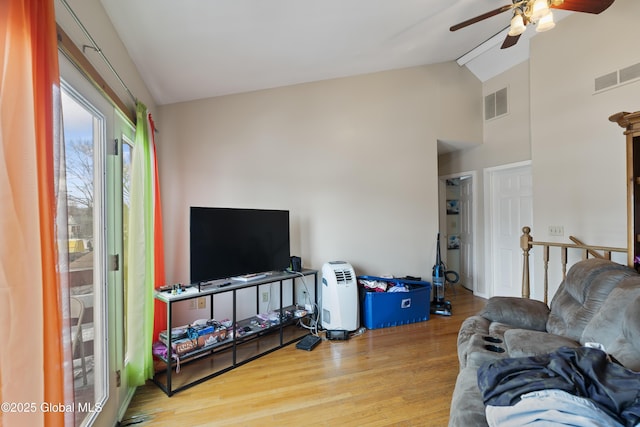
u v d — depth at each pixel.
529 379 1.14
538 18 1.99
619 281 1.63
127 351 2.04
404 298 3.34
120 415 1.77
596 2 1.90
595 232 2.79
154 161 2.47
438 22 2.78
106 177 1.69
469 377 1.44
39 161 0.85
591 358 1.17
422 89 3.87
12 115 0.78
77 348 1.50
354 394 1.99
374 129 3.67
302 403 1.90
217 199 3.20
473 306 3.96
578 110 2.91
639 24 2.50
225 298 3.16
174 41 2.14
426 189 3.84
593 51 2.80
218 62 2.55
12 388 0.78
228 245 2.56
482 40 3.46
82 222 1.53
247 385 2.12
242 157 3.27
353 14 2.33
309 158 3.46
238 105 3.27
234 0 1.85
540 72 3.25
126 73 2.09
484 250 4.30
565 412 0.94
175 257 3.07
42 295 0.85
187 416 1.79
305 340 2.84
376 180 3.67
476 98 4.20
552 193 3.15
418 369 2.32
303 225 3.44
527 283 2.78
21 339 0.80
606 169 2.71
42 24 0.88
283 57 2.73
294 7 2.06
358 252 3.60
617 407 0.96
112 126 1.79
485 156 4.25
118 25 1.86
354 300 3.08
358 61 3.23
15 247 0.79
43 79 0.87
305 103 3.46
